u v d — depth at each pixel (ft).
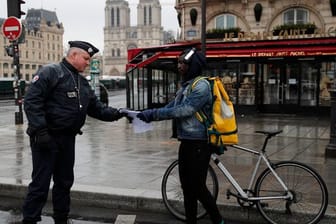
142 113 15.19
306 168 16.22
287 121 55.72
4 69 437.17
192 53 14.85
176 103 15.15
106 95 81.05
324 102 63.62
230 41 68.49
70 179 16.48
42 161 15.42
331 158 29.07
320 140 38.22
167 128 48.11
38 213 15.72
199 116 14.79
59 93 15.40
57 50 519.60
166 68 73.92
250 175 23.13
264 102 67.46
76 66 15.76
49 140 14.92
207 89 14.57
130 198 19.17
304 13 82.07
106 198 19.53
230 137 14.99
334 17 79.56
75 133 16.17
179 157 15.34
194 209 15.53
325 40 61.05
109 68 598.75
